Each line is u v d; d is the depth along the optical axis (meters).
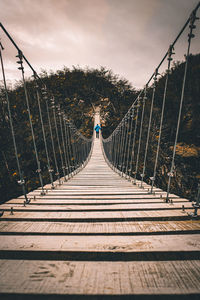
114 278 0.59
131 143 9.34
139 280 0.58
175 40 1.57
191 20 1.28
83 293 0.52
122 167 4.74
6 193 9.19
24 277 0.59
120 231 0.93
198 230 0.95
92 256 0.73
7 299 0.51
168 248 0.75
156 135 7.84
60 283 0.56
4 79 1.37
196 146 6.29
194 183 5.76
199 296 0.52
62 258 0.74
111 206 1.42
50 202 1.58
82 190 2.43
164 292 0.53
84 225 1.01
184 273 0.61
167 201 1.57
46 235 0.91
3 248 0.76
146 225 1.01
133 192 2.22
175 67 7.77
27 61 1.88
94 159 10.43
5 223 1.05
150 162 8.00
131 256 0.73
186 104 6.56
